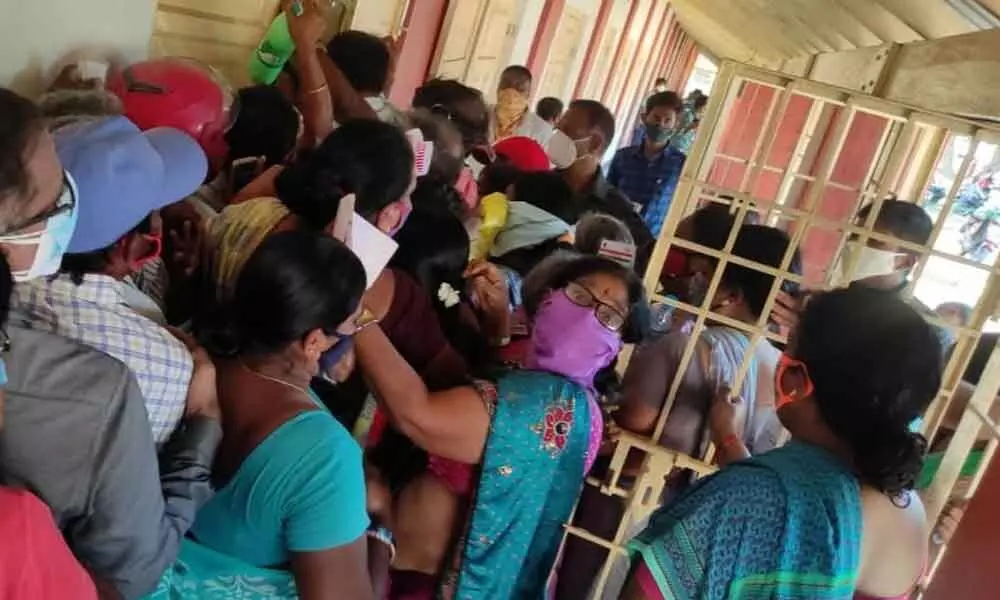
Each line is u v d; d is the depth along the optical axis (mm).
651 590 1292
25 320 1208
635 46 13906
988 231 4629
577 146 3963
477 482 1644
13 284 1011
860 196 3529
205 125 1844
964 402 2172
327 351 1493
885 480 1266
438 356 1814
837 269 2309
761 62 11531
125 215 1235
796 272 2064
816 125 6465
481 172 3178
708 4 11109
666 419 1933
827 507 1254
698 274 2184
